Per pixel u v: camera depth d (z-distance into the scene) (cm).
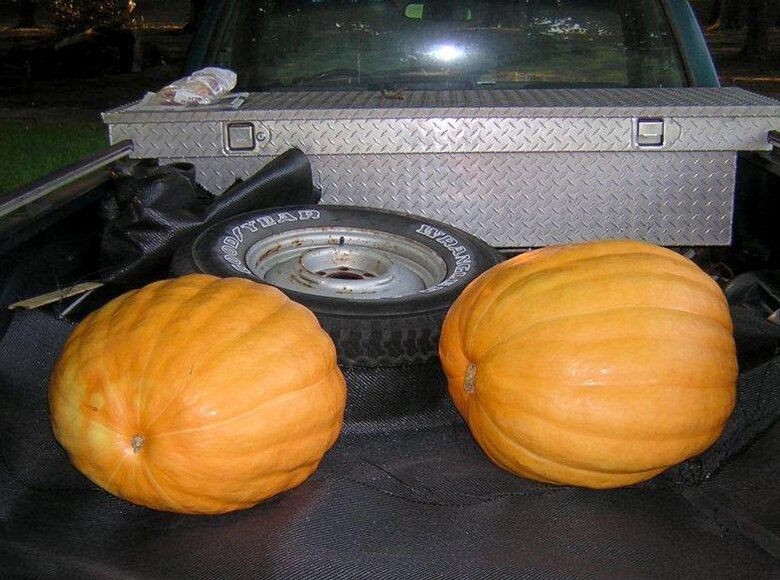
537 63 432
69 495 212
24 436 221
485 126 337
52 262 279
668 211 350
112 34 2100
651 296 211
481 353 218
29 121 1447
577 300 211
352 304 267
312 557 188
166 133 340
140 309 214
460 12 429
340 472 227
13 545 189
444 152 340
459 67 435
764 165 318
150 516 206
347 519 203
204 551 190
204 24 430
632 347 204
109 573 181
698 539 200
